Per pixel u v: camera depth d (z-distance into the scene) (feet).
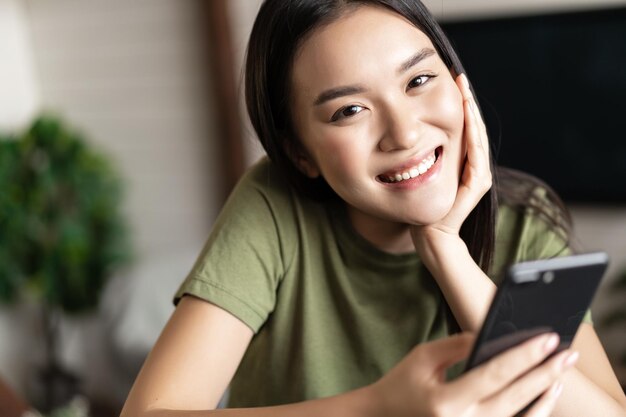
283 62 2.87
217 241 3.15
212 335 2.93
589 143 9.20
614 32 8.73
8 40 13.09
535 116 9.41
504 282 1.96
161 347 2.91
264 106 3.05
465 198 2.94
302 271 3.23
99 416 11.31
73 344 12.15
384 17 2.73
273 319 3.26
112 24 12.39
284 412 2.33
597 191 9.29
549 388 2.23
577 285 2.09
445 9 9.63
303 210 3.25
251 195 3.27
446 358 2.06
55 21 12.98
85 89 12.96
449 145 2.88
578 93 9.11
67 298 11.84
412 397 2.05
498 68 9.45
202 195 12.20
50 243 11.66
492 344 2.04
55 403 11.58
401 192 2.82
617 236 9.41
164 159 12.42
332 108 2.76
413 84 2.76
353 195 2.88
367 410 2.14
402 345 3.27
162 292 9.91
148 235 12.84
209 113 11.76
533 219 3.32
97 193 11.90
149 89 12.28
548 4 9.07
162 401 2.72
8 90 13.09
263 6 2.96
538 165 9.55
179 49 11.81
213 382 2.90
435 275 2.94
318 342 3.25
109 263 11.82
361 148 2.77
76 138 11.93
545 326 2.13
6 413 4.20
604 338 9.61
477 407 2.03
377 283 3.22
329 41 2.72
